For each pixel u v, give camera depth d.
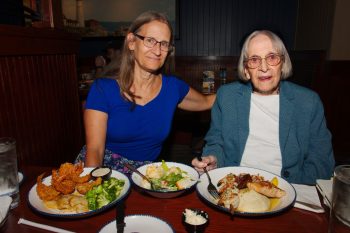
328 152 1.49
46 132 2.15
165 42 1.54
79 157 1.75
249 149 1.58
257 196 0.99
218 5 4.92
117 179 1.11
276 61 1.42
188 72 5.04
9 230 0.87
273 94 1.57
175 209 0.97
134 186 1.11
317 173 1.47
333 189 0.83
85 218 0.92
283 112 1.49
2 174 0.99
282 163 1.51
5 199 0.93
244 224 0.90
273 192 1.01
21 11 2.65
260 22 4.89
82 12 5.17
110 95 1.62
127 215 0.90
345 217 0.81
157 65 1.56
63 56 2.39
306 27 4.40
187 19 5.02
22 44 1.80
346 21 3.47
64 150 2.42
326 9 3.68
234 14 4.92
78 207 0.95
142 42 1.52
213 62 4.97
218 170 1.21
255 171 1.20
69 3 5.12
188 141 3.58
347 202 0.80
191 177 1.15
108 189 1.01
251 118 1.58
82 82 4.03
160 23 1.52
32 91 1.97
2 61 1.69
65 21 5.13
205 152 1.67
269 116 1.54
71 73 2.53
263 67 1.43
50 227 0.87
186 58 5.02
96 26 5.21
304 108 1.49
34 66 1.99
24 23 2.68
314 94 1.51
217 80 4.59
